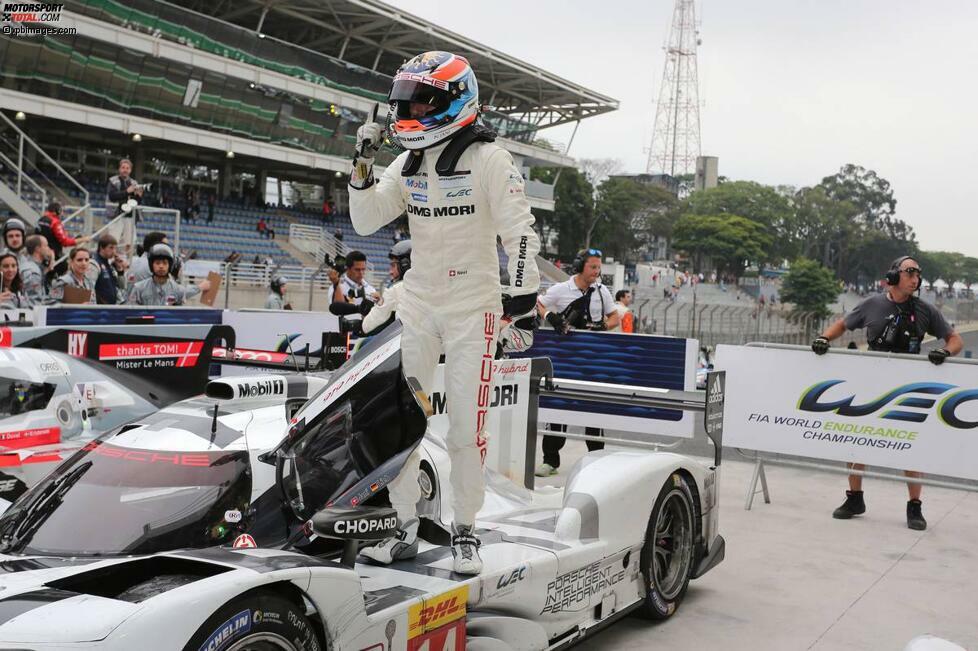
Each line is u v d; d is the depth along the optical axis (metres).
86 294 9.05
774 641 4.13
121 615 2.18
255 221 35.41
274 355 5.18
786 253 121.25
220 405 3.40
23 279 8.75
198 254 29.88
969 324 74.12
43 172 21.31
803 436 6.81
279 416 3.37
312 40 42.28
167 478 2.95
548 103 52.12
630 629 4.26
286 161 33.81
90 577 2.55
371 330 3.59
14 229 8.76
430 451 3.87
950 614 4.54
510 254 3.26
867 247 140.50
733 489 7.41
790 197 140.00
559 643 3.65
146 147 34.53
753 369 6.96
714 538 4.83
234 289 23.58
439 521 3.79
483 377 3.35
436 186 3.32
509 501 4.36
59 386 4.92
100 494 2.93
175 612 2.21
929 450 6.39
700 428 10.17
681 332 27.61
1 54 24.69
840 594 4.82
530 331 3.54
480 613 3.31
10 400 4.69
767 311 30.48
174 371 6.54
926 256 169.38
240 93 31.36
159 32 28.06
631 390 5.51
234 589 2.33
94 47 26.52
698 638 4.15
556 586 3.59
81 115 27.09
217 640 2.27
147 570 2.64
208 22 29.44
